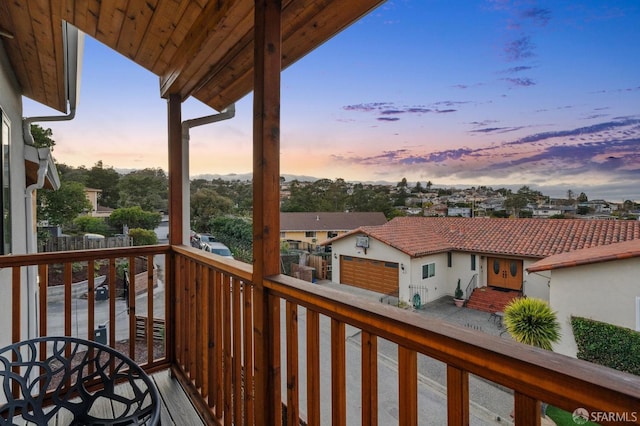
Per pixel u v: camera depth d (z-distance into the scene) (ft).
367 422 3.28
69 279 7.19
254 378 5.00
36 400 4.81
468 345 2.39
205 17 6.45
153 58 8.63
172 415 6.88
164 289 8.69
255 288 4.96
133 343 8.09
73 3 7.36
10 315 9.87
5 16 8.57
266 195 4.78
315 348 4.07
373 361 3.24
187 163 9.40
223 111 9.35
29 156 13.64
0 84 9.64
